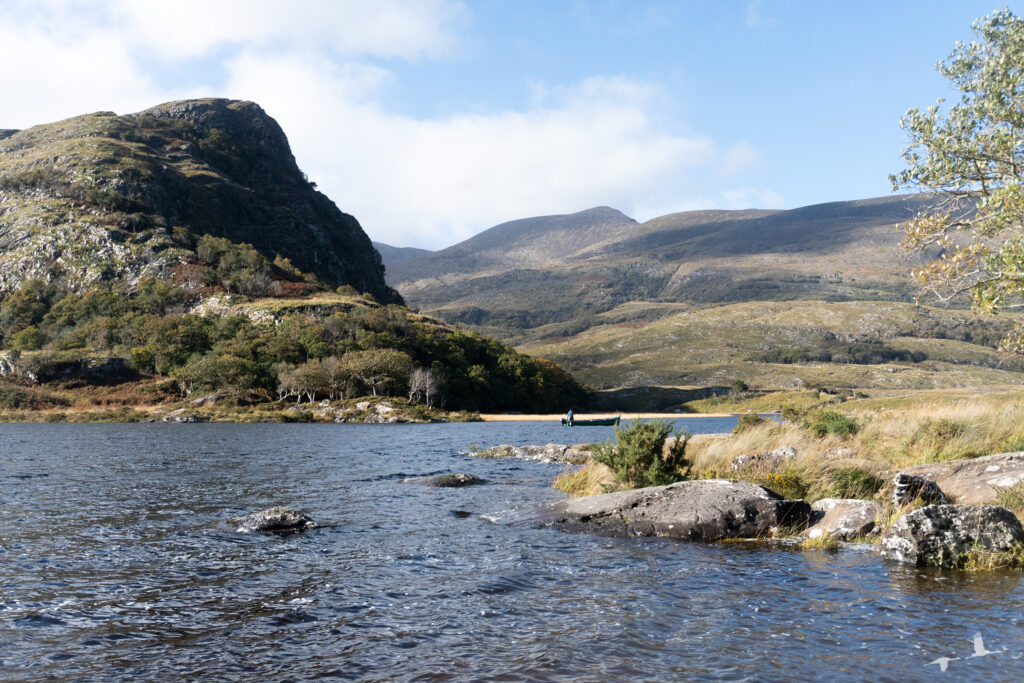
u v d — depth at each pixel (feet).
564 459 122.11
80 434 231.09
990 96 61.82
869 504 47.11
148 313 557.74
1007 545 36.83
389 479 92.27
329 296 647.97
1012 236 61.36
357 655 25.29
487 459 127.95
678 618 28.86
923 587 32.35
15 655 25.77
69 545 47.03
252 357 464.65
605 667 23.43
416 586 35.42
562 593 33.55
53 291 596.70
